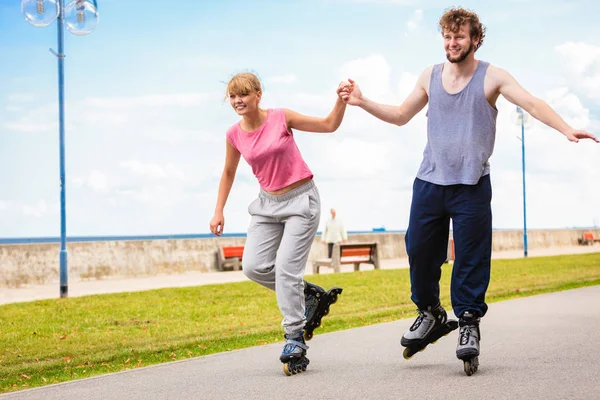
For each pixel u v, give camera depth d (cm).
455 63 451
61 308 1020
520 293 1111
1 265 1599
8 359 621
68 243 1731
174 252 1973
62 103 1290
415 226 473
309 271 2172
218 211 526
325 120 483
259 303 1046
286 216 494
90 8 1166
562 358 493
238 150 504
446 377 445
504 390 402
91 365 585
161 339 710
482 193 456
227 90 479
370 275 1552
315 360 533
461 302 457
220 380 471
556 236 3628
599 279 1352
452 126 453
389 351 562
